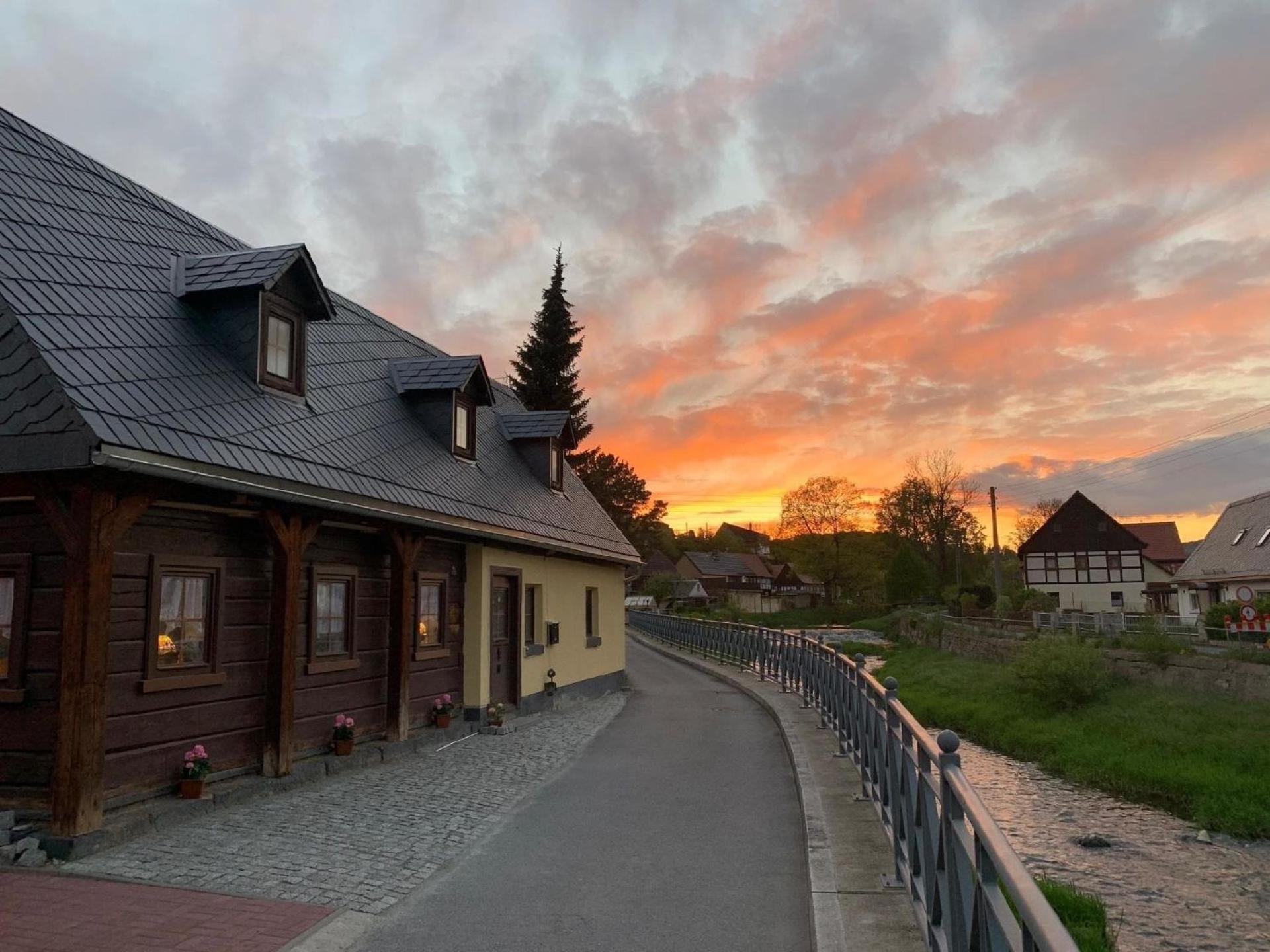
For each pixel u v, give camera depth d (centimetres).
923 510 7169
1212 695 1877
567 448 1850
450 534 1141
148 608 695
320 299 966
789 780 908
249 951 444
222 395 795
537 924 502
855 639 4938
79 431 576
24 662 641
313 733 906
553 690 1557
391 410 1233
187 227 1023
